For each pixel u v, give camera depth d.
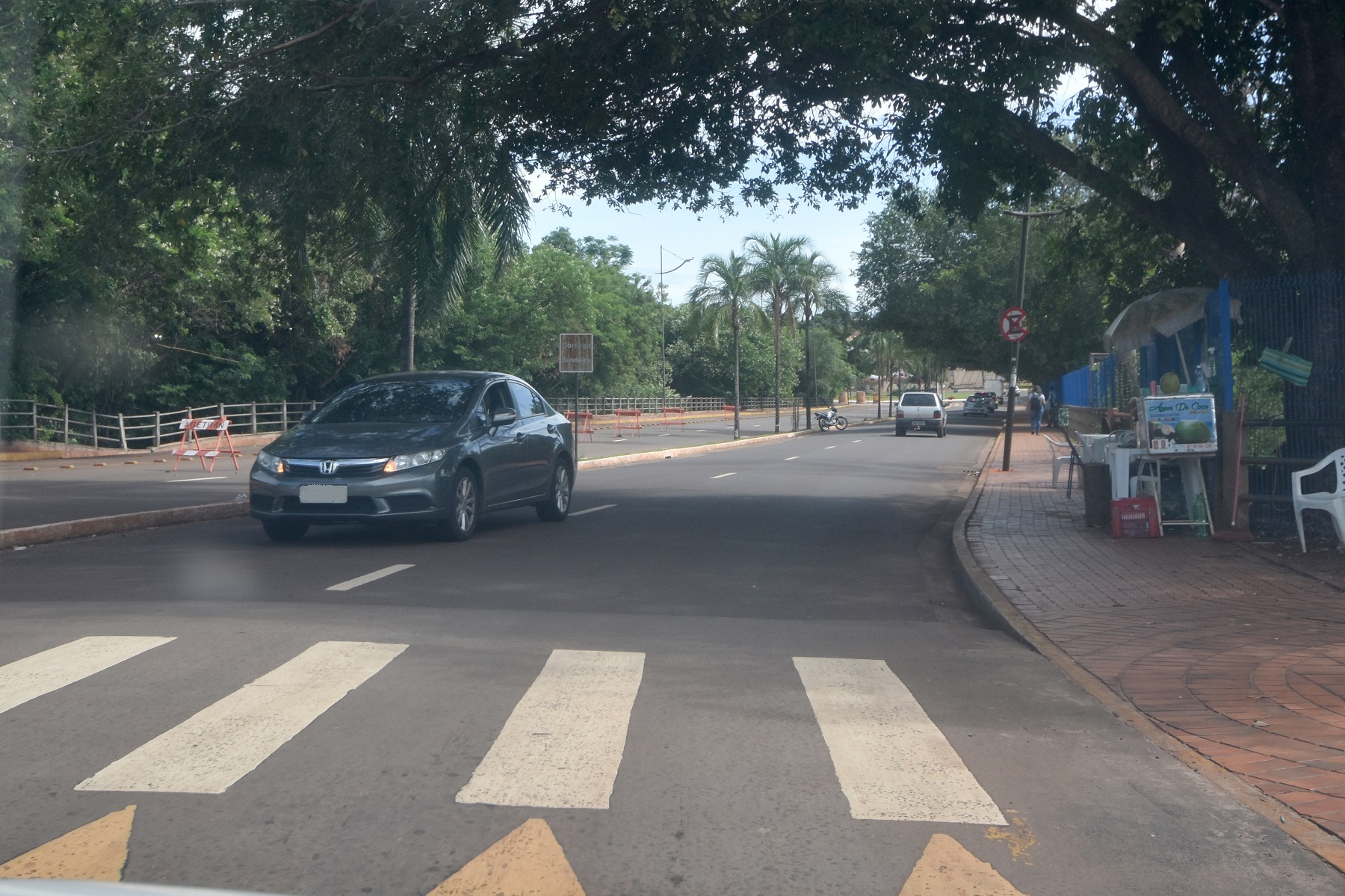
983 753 5.04
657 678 6.24
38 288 31.23
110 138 14.64
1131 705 5.80
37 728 5.16
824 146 15.45
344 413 12.82
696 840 3.98
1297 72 12.24
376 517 11.34
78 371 33.91
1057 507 15.67
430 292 21.58
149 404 38.81
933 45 12.84
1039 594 8.82
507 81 14.83
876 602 9.02
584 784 4.50
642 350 71.94
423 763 4.74
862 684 6.19
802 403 104.31
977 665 6.77
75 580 9.41
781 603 8.83
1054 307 21.84
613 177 15.89
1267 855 3.91
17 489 18.86
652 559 11.09
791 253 61.59
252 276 21.09
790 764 4.80
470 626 7.56
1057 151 13.62
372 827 4.04
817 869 3.75
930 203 17.55
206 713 5.40
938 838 4.02
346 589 9.02
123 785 4.42
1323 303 11.77
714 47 13.08
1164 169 15.73
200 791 4.37
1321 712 5.55
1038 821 4.21
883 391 172.88
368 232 19.09
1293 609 8.05
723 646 7.14
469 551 11.41
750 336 93.00
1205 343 13.53
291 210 16.31
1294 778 4.65
